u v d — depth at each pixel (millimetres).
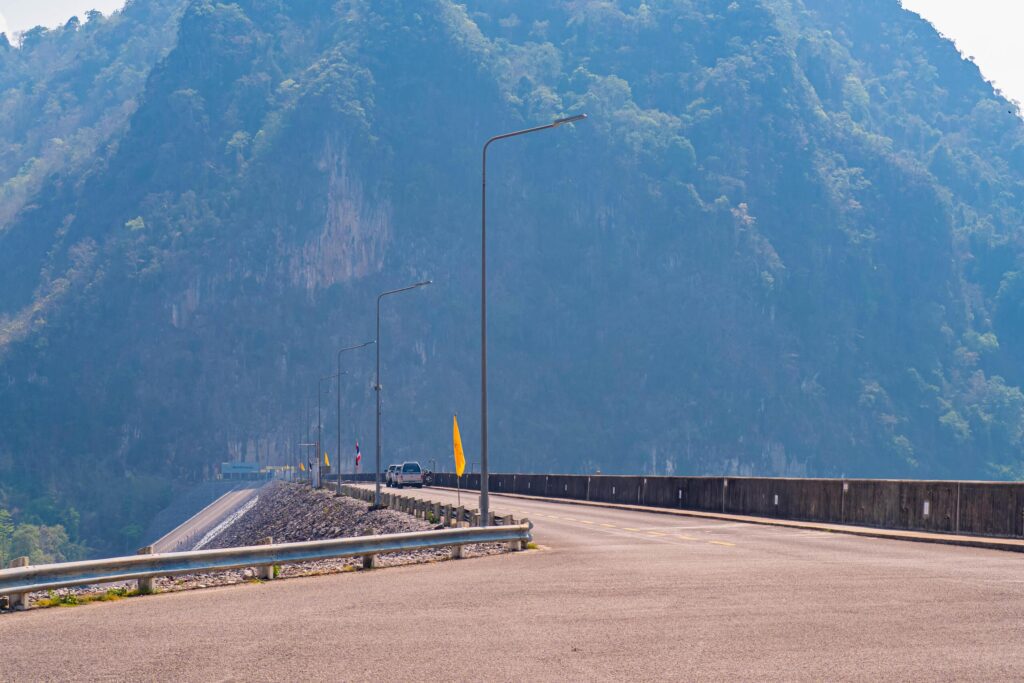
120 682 11102
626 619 14828
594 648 12547
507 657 12078
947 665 11164
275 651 12836
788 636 13125
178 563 20969
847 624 14008
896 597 16672
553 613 15609
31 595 22922
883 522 31953
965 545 26938
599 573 21328
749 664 11383
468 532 27109
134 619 16484
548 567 23047
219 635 14344
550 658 11969
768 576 20016
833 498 34938
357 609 16812
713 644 12648
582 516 44938
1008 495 26891
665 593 17703
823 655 11820
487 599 17562
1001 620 14250
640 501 53062
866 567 21516
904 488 31109
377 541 24781
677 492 48406
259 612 16828
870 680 10453
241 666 11875
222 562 21781
